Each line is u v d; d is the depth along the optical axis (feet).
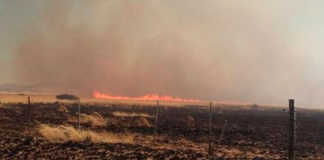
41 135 48.88
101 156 35.86
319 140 65.62
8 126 60.95
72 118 79.36
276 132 76.54
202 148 46.88
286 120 120.67
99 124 72.38
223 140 58.08
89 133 49.21
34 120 73.36
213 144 51.96
